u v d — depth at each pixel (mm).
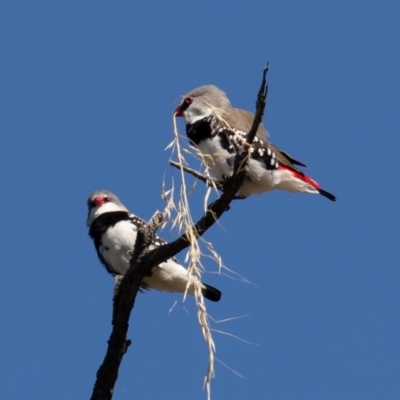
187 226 8531
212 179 8820
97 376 9164
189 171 8812
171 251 8836
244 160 8680
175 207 8625
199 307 8195
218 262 8453
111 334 9133
